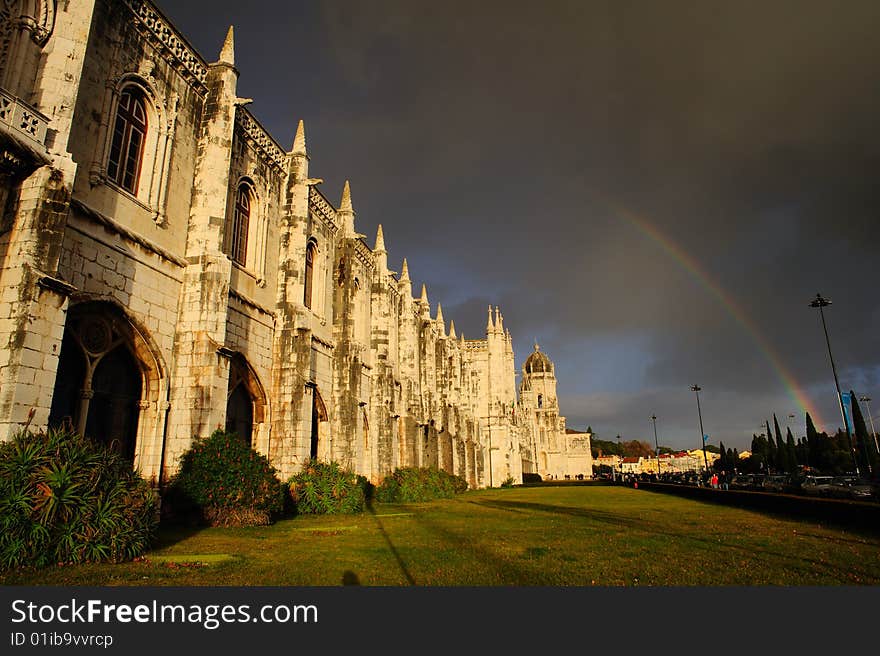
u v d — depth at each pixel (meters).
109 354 18.45
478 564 12.23
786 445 109.50
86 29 15.64
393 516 25.30
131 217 18.72
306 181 29.97
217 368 20.27
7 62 14.33
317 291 34.16
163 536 15.87
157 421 19.41
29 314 13.28
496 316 98.06
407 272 51.88
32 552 10.59
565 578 10.84
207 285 20.83
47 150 14.27
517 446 104.25
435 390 58.38
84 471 11.78
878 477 50.84
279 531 18.19
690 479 95.06
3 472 10.80
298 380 26.95
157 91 20.30
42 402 13.41
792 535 18.08
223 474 18.89
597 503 37.59
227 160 22.67
